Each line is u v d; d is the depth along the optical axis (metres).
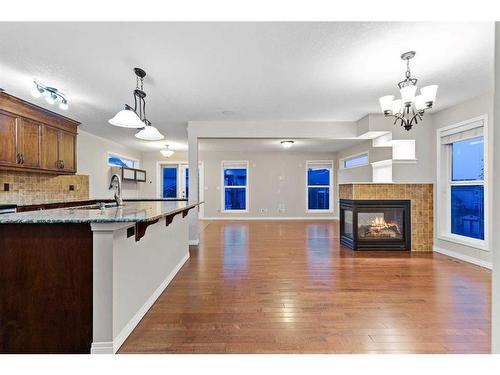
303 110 4.46
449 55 2.61
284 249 4.73
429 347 1.86
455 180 4.40
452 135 4.26
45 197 4.81
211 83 3.29
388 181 5.02
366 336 1.99
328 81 3.25
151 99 3.87
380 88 3.49
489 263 3.60
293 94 3.70
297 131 5.18
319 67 2.87
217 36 2.28
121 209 2.54
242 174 9.44
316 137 5.20
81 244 1.78
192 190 5.13
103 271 1.76
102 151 6.77
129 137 6.68
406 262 3.93
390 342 1.92
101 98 3.78
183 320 2.22
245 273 3.42
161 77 3.11
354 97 3.82
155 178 9.27
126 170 7.59
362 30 2.21
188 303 2.55
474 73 3.01
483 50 2.52
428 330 2.07
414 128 4.69
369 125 4.68
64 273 1.77
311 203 9.37
